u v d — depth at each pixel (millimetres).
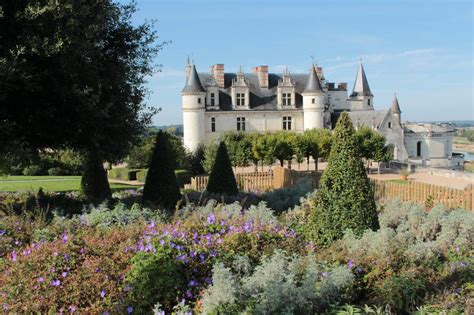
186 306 5012
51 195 14938
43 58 10977
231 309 4785
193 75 55781
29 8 10383
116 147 14188
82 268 5855
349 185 8117
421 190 15461
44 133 12133
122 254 6203
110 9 12945
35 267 5855
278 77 63844
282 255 5938
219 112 57344
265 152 43562
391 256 6203
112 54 14094
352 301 5465
